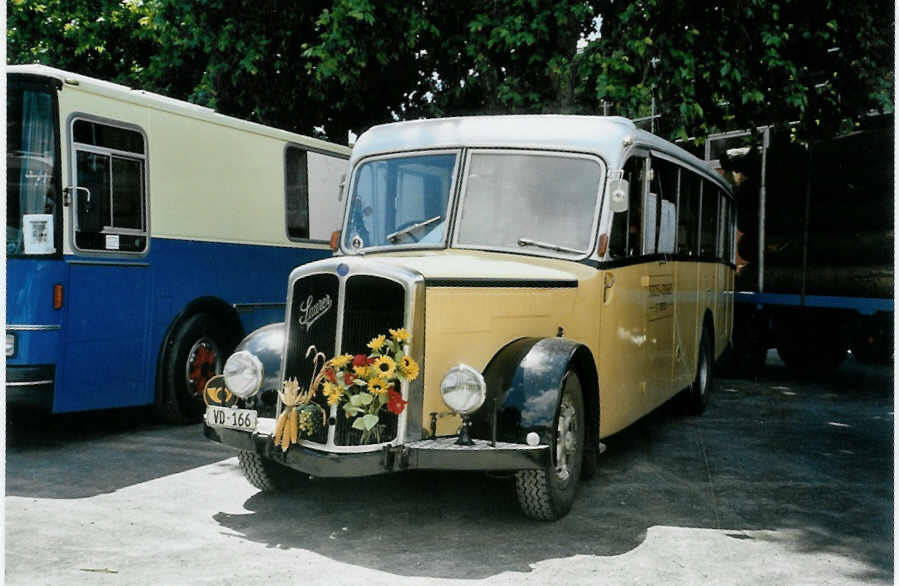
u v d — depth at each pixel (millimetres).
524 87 13109
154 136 8867
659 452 8164
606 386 6844
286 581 4695
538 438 5285
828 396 12055
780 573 4953
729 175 14734
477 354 5664
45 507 6086
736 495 6656
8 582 4648
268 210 10508
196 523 5750
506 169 6824
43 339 7668
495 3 12891
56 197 7809
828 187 13219
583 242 6648
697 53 12641
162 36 15016
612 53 12336
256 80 14414
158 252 8883
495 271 5898
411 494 6484
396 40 13492
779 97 13133
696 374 9961
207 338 9539
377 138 7297
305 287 5547
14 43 18609
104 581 4680
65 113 7918
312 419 5375
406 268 5367
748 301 14414
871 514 6199
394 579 4738
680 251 8906
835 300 13250
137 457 7672
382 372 5191
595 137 6781
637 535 5602
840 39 13492
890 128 12484
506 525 5758
